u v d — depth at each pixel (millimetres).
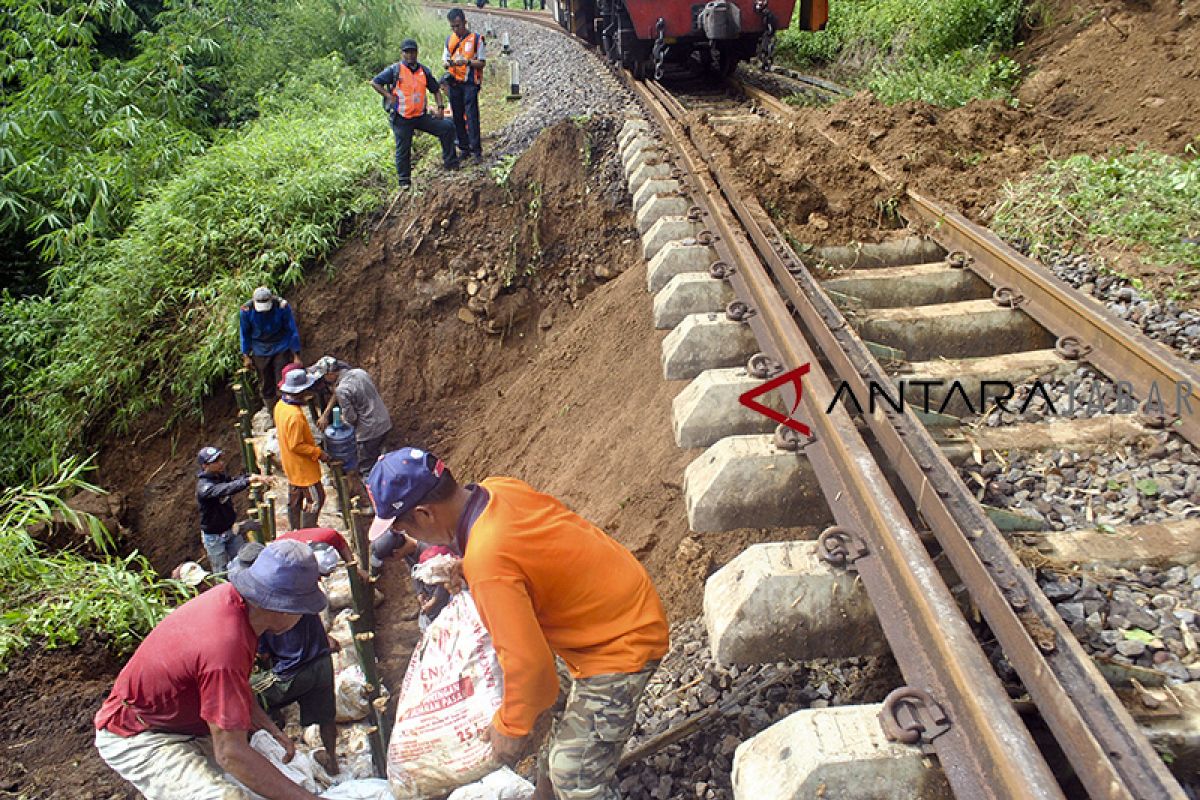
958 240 5512
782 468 3482
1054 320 4508
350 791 3150
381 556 4270
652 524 4895
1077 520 3240
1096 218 5234
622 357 6918
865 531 2932
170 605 5539
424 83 9078
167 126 11875
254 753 2781
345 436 7219
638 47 10688
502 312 8820
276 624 2904
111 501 8312
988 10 10195
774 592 2816
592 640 2518
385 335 9008
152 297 9242
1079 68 8102
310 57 14945
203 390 8852
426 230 9070
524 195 9133
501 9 22672
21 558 5102
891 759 2141
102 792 3594
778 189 6066
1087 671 2305
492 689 2830
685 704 3342
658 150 8258
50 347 9883
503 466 7605
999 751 1941
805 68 12445
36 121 11109
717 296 5211
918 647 2451
